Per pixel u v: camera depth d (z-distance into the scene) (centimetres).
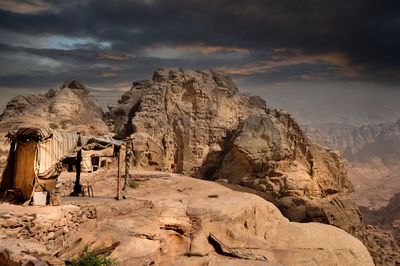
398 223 10062
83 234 1359
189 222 1884
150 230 1623
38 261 947
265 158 5003
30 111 5294
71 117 5712
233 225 2100
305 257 2236
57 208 1360
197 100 6406
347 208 5156
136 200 1847
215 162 5972
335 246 2466
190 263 1634
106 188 2488
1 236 1062
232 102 6806
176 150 6050
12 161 1455
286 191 4656
